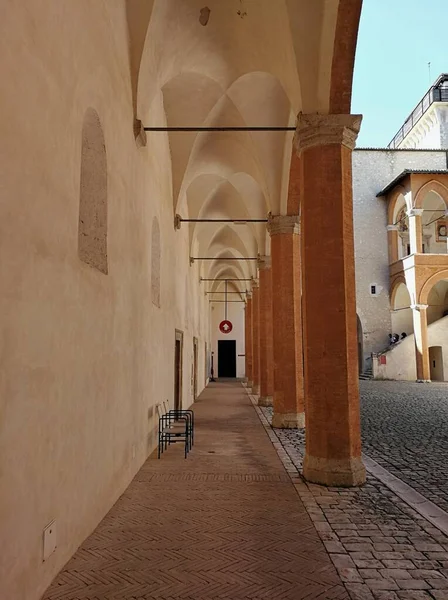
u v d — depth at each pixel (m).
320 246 8.31
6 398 3.43
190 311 20.47
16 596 3.59
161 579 4.46
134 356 8.26
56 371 4.43
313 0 8.25
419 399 22.52
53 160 4.34
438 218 39.69
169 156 13.82
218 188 20.22
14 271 3.55
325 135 8.34
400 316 39.41
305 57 8.52
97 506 5.89
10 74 3.49
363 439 12.46
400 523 6.02
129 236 7.82
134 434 8.32
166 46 9.73
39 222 4.02
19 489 3.64
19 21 3.64
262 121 13.09
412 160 40.84
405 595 4.17
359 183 40.69
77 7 5.09
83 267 5.28
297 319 14.15
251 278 27.17
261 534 5.62
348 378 8.05
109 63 6.56
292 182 13.59
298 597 4.14
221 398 24.05
